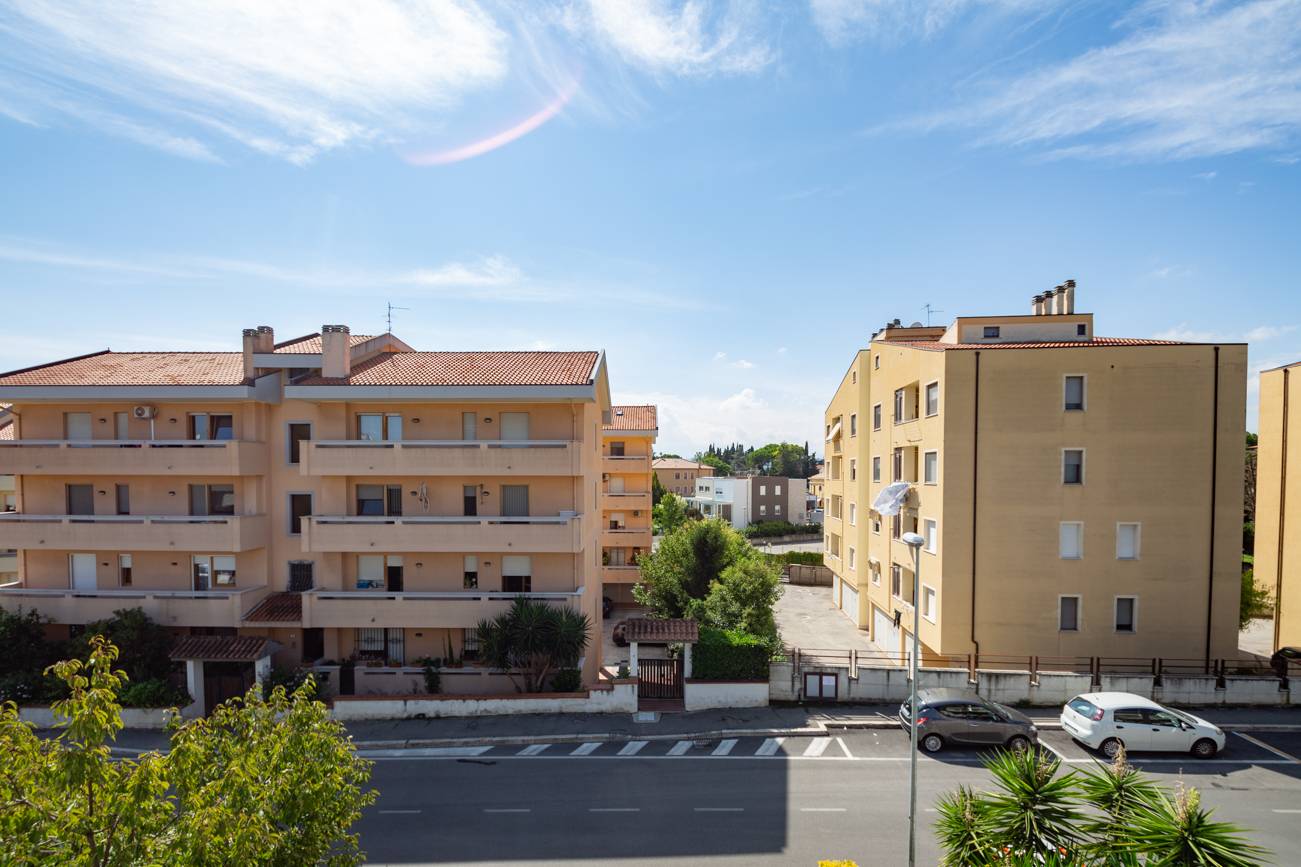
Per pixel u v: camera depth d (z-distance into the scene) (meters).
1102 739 19.64
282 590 25.61
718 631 24.92
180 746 8.29
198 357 28.20
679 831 15.75
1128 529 24.83
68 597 24.20
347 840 10.07
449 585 25.45
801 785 18.05
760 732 21.50
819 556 54.06
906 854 14.77
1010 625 25.06
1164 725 19.59
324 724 10.12
